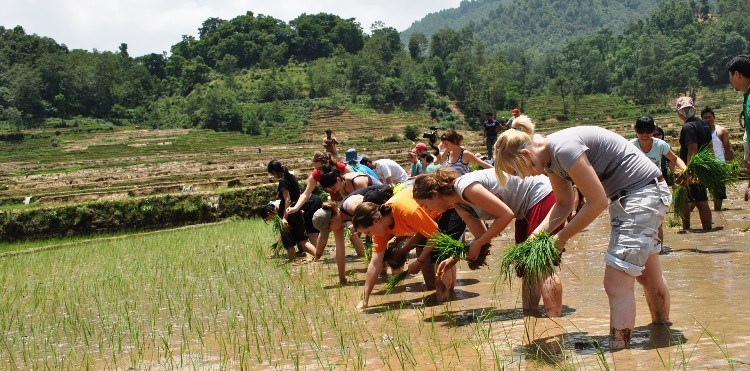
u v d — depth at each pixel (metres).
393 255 7.68
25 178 57.59
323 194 13.27
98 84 150.00
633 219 4.91
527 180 6.25
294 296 8.37
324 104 144.75
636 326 5.44
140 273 11.33
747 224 10.49
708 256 8.16
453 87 159.12
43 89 141.38
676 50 178.25
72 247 18.09
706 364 4.30
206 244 15.36
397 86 149.88
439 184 6.36
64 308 8.91
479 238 6.29
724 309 5.60
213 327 7.10
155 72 195.62
